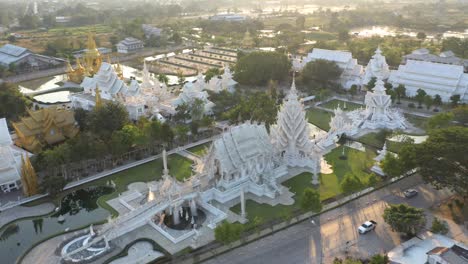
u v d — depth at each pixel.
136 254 81.69
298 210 95.69
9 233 90.50
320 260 78.44
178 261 79.31
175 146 131.75
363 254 79.69
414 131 145.00
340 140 137.12
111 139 116.38
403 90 173.88
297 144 119.00
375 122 147.50
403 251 78.19
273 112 144.62
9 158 108.50
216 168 105.81
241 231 80.94
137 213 89.56
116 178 112.19
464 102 166.75
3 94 155.12
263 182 105.38
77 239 85.62
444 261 71.81
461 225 88.06
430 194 101.38
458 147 95.00
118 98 159.12
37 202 101.38
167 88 188.00
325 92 175.12
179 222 92.62
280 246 83.19
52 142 131.25
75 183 108.81
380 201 98.94
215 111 159.88
